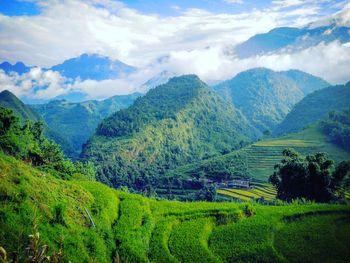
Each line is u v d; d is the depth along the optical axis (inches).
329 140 5989.2
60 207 936.9
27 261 448.8
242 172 5408.5
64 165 2069.4
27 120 2514.8
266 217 1441.9
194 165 6683.1
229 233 1274.6
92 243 930.7
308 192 2320.4
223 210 1476.4
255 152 6186.0
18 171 1023.6
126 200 1449.3
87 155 7372.1
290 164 2373.3
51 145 2261.3
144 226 1203.2
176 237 1216.2
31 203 908.0
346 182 2507.4
